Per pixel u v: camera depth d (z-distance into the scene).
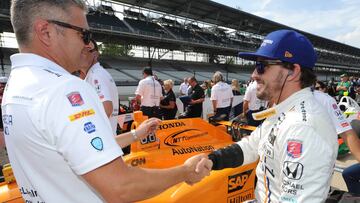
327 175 1.18
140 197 1.04
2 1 19.91
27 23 1.03
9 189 2.10
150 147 2.86
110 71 28.47
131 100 8.26
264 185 1.44
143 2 28.77
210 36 39.53
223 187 2.70
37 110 0.93
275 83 1.40
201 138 3.32
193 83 7.89
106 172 0.94
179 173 1.20
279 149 1.28
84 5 1.13
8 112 1.02
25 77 1.00
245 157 1.73
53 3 1.03
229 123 3.97
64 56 1.08
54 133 0.92
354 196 1.81
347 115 5.77
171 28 35.41
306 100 1.31
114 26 28.08
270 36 1.43
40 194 1.00
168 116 7.84
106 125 1.00
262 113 1.42
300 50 1.36
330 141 1.23
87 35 1.12
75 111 0.93
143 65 32.97
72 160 0.92
